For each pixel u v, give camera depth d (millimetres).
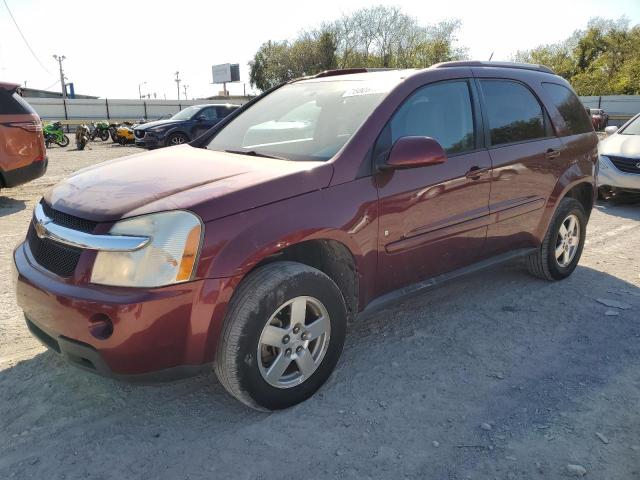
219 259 2498
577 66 57344
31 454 2516
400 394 3041
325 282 2861
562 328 3906
